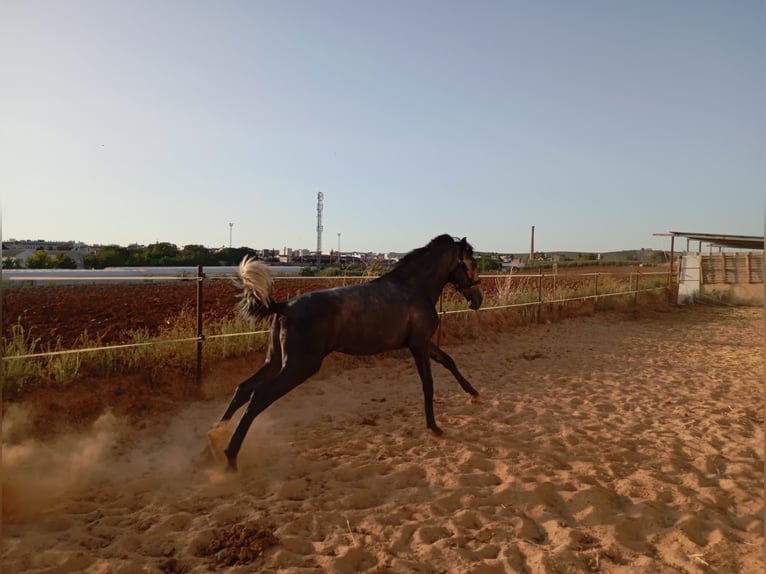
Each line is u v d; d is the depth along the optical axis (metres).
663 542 3.79
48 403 6.08
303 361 5.04
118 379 6.91
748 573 3.38
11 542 3.48
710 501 4.42
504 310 14.54
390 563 3.42
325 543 3.65
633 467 5.22
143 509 4.13
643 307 20.56
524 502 4.35
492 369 9.98
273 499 4.33
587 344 12.91
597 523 4.02
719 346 12.96
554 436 6.12
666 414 7.14
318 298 5.26
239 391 5.27
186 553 3.47
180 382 7.37
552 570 3.37
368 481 4.74
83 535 3.68
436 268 6.26
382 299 5.61
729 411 7.32
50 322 10.06
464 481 4.74
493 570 3.39
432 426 6.01
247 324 9.15
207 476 4.81
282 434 6.15
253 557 3.43
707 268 23.75
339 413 7.09
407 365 10.02
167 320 9.14
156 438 5.96
